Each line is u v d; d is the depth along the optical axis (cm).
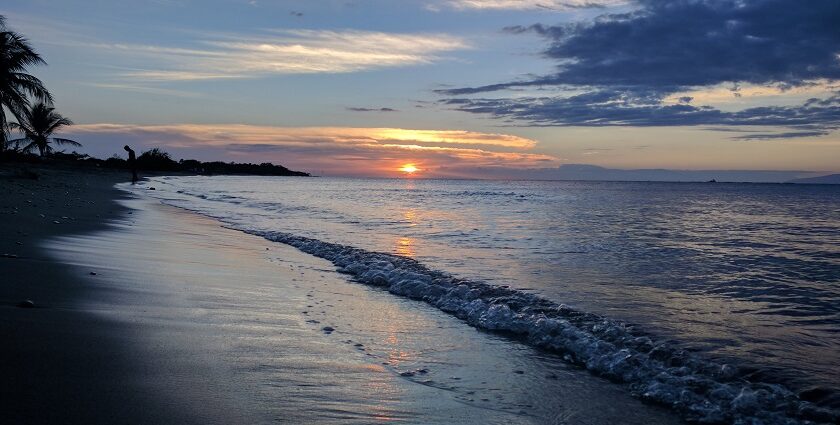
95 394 366
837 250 1403
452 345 566
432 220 2203
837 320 696
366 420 375
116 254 953
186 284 758
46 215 1440
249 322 595
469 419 391
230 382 415
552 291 843
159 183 5438
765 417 409
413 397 424
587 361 517
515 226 1989
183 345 488
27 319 515
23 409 334
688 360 524
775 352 564
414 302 758
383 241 1466
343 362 489
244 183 7269
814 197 6069
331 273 962
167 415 347
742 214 2980
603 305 756
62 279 700
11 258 801
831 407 430
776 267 1123
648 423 397
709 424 401
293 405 387
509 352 550
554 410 414
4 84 3397
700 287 898
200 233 1449
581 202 4128
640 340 581
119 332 505
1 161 4309
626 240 1577
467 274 984
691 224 2219
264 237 1463
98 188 3303
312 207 2842
